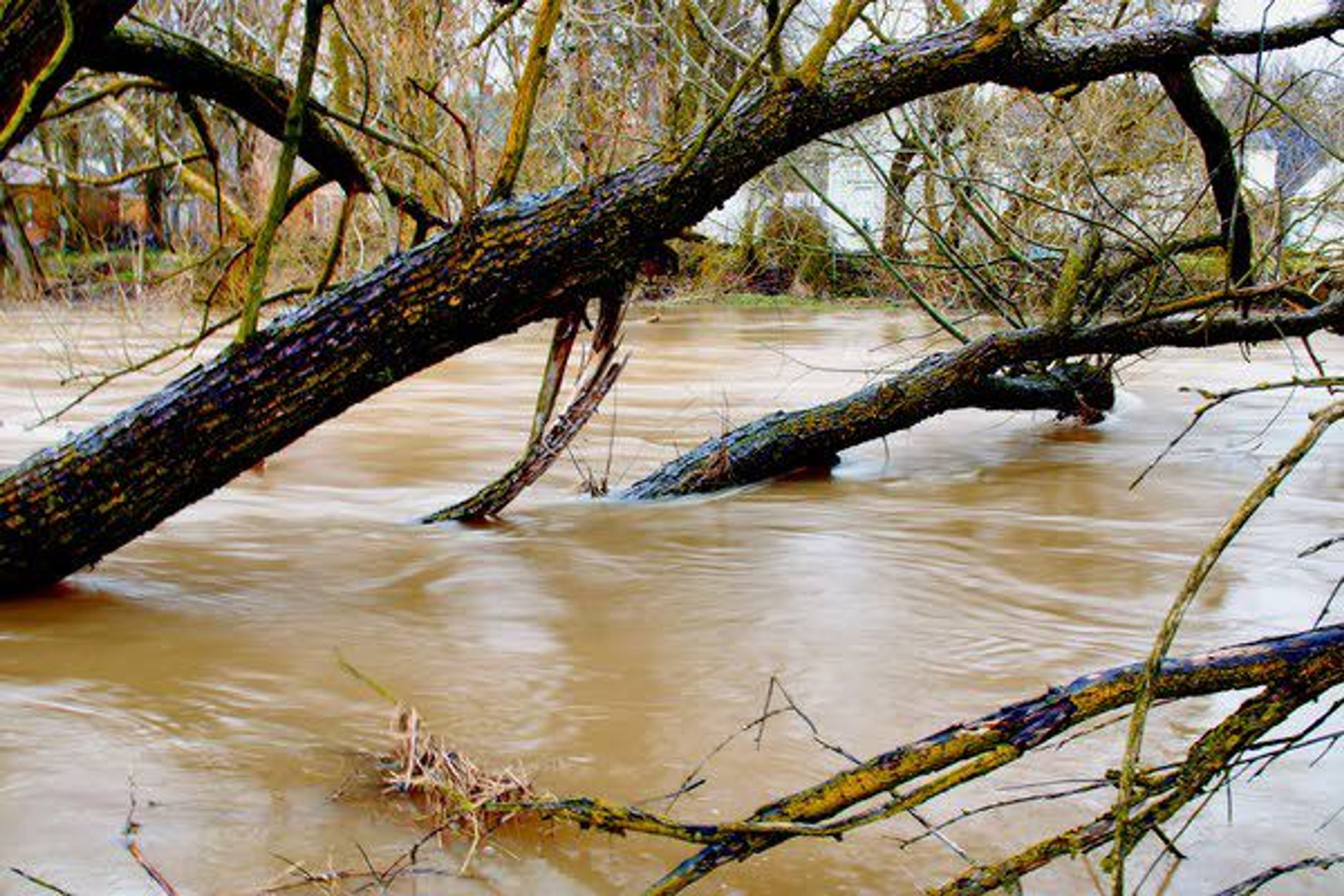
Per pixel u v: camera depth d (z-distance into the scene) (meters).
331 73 9.53
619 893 2.51
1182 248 6.81
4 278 20.34
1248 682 2.01
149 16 7.68
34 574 4.42
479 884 2.53
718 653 4.14
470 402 11.03
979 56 4.87
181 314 12.02
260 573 5.15
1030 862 2.01
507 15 6.35
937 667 4.02
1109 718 3.46
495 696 3.70
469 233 4.30
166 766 3.11
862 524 6.24
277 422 4.27
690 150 4.42
